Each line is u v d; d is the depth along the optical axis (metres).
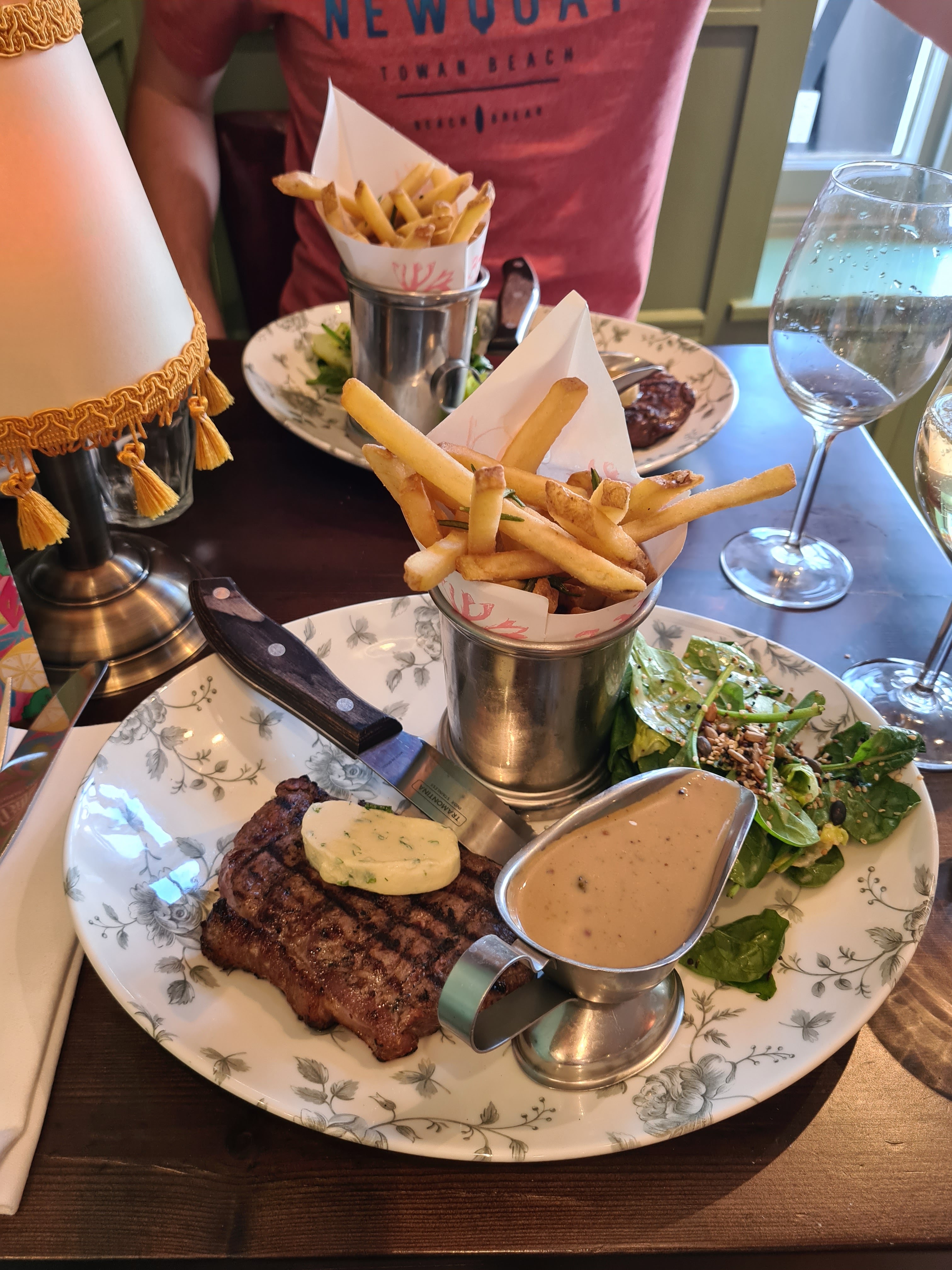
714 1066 0.64
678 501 0.80
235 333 2.94
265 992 0.68
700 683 0.89
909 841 0.77
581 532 0.71
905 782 0.80
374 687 0.97
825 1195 0.60
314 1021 0.65
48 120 0.72
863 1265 0.61
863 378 1.00
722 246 2.78
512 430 0.82
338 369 1.41
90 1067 0.65
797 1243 0.57
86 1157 0.60
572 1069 0.63
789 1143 0.62
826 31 2.77
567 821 0.69
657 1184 0.60
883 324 0.97
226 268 2.81
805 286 1.00
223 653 0.90
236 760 0.87
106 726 0.90
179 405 1.04
